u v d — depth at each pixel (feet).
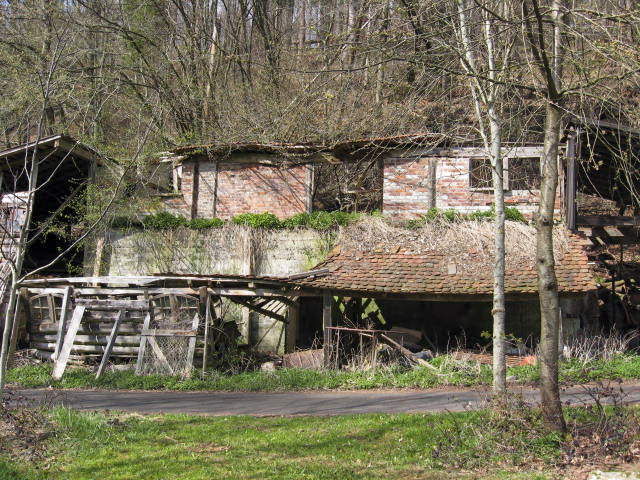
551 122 30.25
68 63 64.90
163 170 74.90
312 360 55.36
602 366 50.57
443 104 49.49
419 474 25.88
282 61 80.02
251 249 65.77
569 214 59.31
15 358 58.23
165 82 78.38
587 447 27.30
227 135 74.59
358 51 42.09
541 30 28.07
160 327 54.75
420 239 61.41
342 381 49.70
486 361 54.95
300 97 65.46
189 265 67.15
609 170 64.80
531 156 60.85
